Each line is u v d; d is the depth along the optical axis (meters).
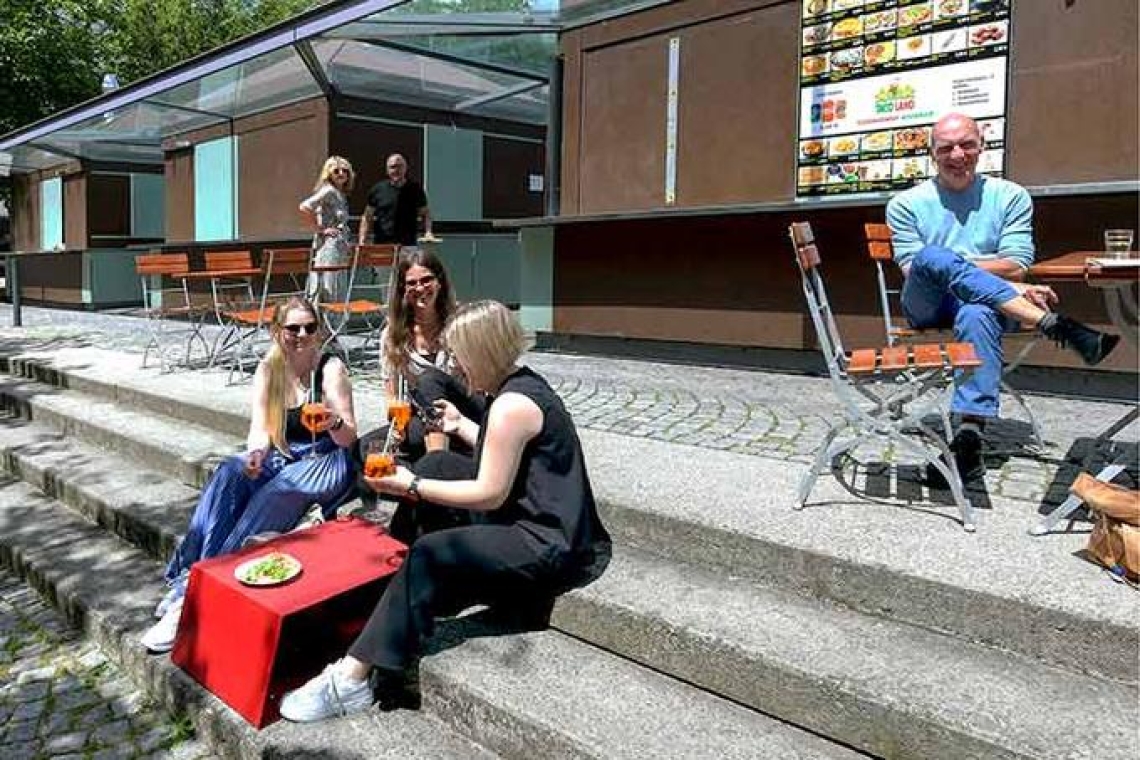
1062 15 5.23
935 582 2.43
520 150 12.84
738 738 2.23
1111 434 3.38
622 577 2.84
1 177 18.98
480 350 2.77
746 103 6.78
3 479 5.43
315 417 3.38
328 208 7.14
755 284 6.62
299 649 2.76
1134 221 4.95
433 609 2.68
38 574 4.01
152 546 4.08
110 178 15.68
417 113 11.53
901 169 5.97
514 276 11.88
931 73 5.79
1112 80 5.07
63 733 2.97
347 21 7.90
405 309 3.79
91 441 5.64
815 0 6.31
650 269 7.25
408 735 2.56
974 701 2.09
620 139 7.62
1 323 11.44
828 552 2.64
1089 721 2.00
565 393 5.53
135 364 7.28
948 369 2.92
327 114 10.65
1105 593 2.33
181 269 6.59
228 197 12.43
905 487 3.34
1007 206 3.67
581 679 2.52
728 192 6.93
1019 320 3.12
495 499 2.67
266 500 3.38
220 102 11.23
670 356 7.20
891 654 2.32
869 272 6.04
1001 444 3.97
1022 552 2.63
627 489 3.32
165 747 2.86
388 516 3.64
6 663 3.46
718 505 3.11
